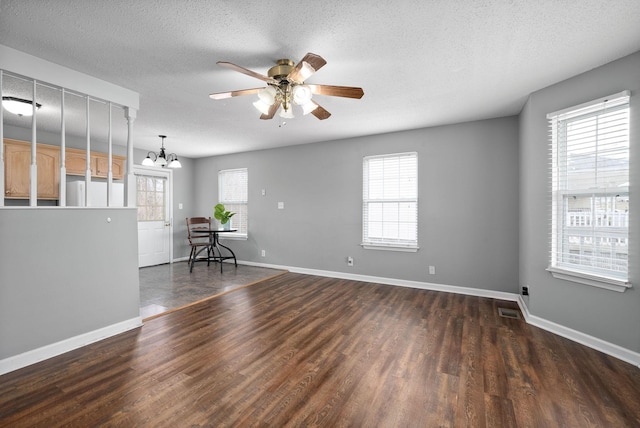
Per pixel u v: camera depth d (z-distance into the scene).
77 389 1.86
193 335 2.67
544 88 2.85
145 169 5.80
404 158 4.38
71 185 4.46
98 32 1.98
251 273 5.20
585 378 1.99
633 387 1.89
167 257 6.21
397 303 3.57
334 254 4.96
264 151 5.72
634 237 2.20
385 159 4.53
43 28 1.93
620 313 2.27
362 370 2.09
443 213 4.08
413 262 4.30
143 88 2.86
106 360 2.23
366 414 1.64
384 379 1.98
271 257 5.65
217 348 2.42
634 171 2.20
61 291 2.38
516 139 3.65
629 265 2.23
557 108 2.73
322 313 3.24
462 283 3.98
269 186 5.66
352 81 2.71
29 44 2.11
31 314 2.21
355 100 3.18
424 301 3.65
